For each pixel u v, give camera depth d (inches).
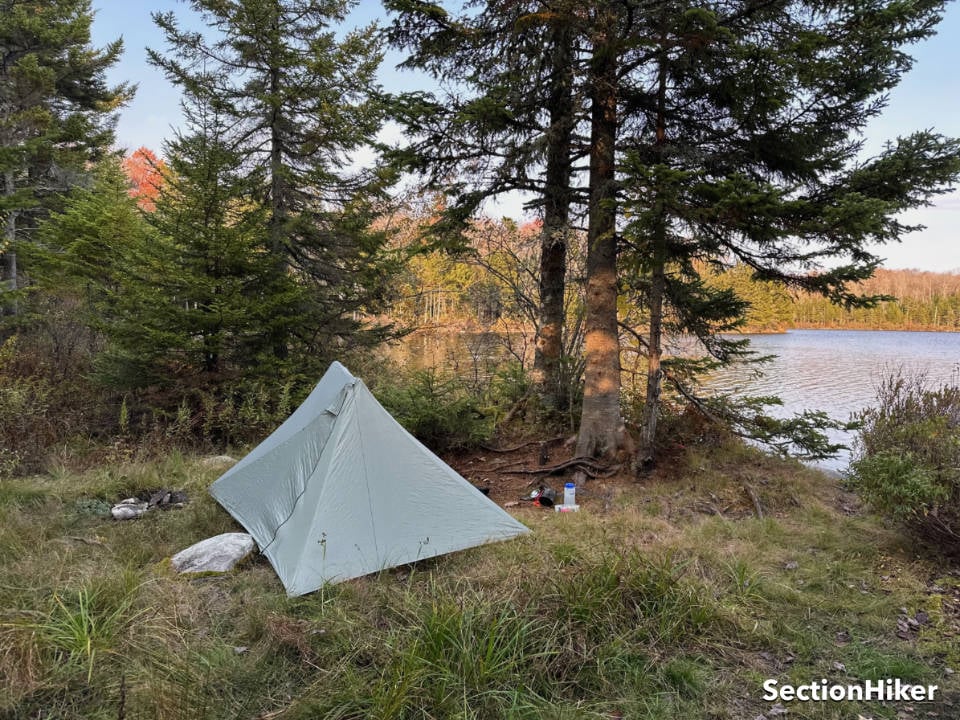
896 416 196.9
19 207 347.6
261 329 295.6
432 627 105.3
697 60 190.1
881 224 159.2
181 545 158.2
